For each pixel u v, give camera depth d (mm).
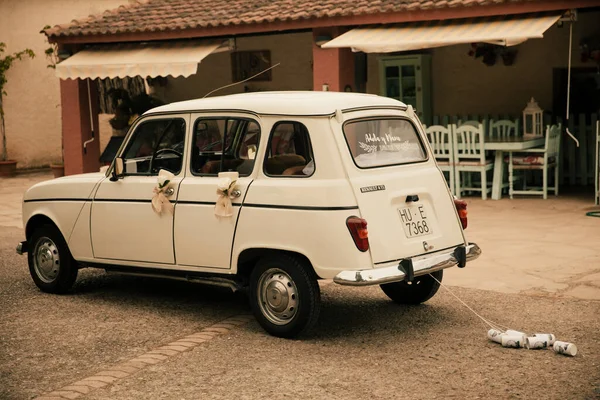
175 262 7199
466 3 12406
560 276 8383
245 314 7422
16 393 5566
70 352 6453
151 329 7035
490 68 15523
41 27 20844
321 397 5324
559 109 14977
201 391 5500
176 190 7148
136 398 5406
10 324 7258
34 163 21094
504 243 10055
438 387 5453
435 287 7348
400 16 13070
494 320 6988
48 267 8297
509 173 13508
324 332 6789
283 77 17828
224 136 6992
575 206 12492
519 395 5270
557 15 12148
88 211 7816
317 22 13742
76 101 16656
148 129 7566
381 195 6430
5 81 20594
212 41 15500
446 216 6949
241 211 6688
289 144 6602
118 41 15828
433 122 16203
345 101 6727
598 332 6578
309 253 6293
